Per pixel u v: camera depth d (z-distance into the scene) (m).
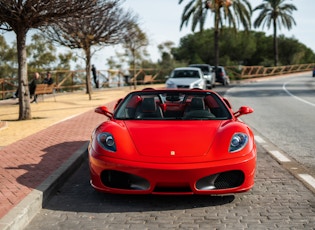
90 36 18.45
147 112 5.57
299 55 69.88
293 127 10.09
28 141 7.79
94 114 12.47
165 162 4.21
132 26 20.91
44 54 39.03
